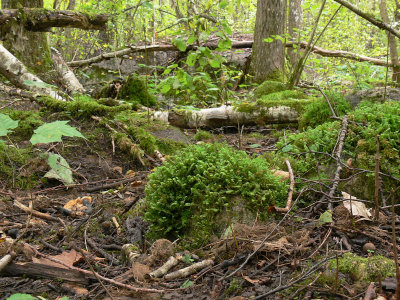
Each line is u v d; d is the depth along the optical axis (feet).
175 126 19.99
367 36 42.91
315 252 7.20
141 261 8.04
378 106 11.73
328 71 31.30
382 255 7.19
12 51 25.81
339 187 9.83
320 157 10.91
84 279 7.37
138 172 14.85
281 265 7.14
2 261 6.94
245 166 9.05
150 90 23.54
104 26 26.32
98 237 9.90
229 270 7.24
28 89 21.09
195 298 6.59
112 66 35.58
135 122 17.97
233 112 19.72
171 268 7.63
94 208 11.66
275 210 8.46
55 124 5.55
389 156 9.70
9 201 11.57
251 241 7.73
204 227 8.52
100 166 15.11
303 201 9.68
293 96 21.59
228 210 8.50
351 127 11.07
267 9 31.04
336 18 40.04
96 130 17.01
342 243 7.68
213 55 15.85
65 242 9.45
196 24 15.88
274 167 10.81
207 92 25.89
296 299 6.22
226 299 6.48
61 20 23.97
